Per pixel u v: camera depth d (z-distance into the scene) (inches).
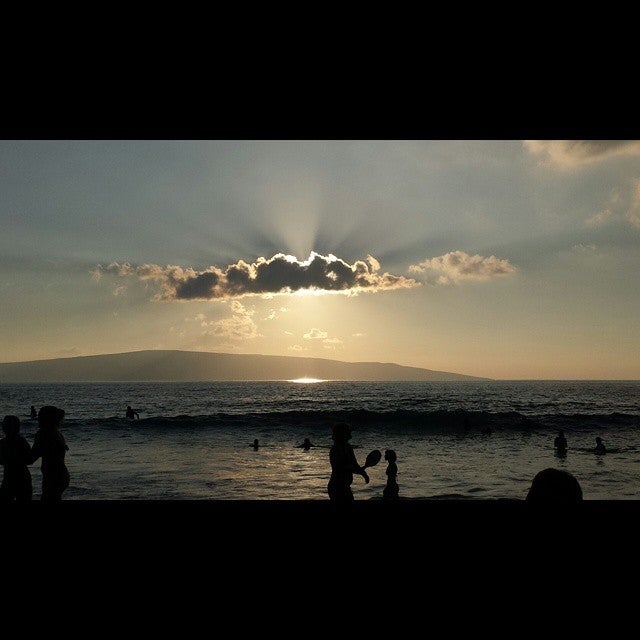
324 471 657.0
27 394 4146.2
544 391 4111.7
